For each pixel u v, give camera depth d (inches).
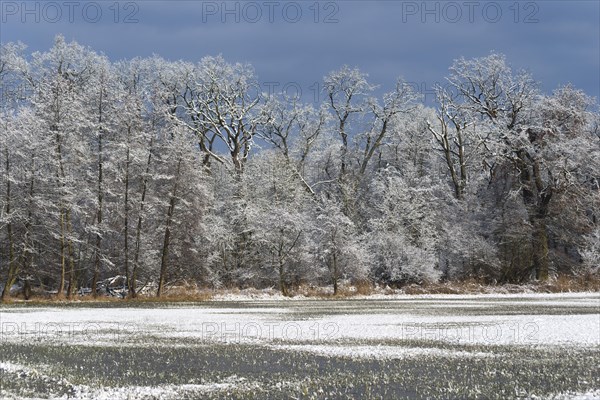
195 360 604.4
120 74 2389.3
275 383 494.6
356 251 2071.9
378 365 574.9
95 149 1957.4
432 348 682.2
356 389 473.4
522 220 2236.7
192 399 439.2
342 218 2086.6
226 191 2475.4
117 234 1953.7
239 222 2240.4
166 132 1959.9
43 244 1860.2
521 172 2357.3
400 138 2913.4
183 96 2578.7
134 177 1897.1
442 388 475.2
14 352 655.1
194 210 1943.9
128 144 1868.8
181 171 1925.4
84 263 1988.2
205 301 1722.4
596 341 738.8
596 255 2139.5
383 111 2728.8
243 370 550.9
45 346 703.1
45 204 1787.6
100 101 1929.1
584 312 1164.5
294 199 2324.1
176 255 2031.3
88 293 1941.4
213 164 2610.7
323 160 2925.7
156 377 518.0
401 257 2133.4
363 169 2706.7
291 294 1941.4
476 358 614.2
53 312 1242.0
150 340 758.5
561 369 552.7
